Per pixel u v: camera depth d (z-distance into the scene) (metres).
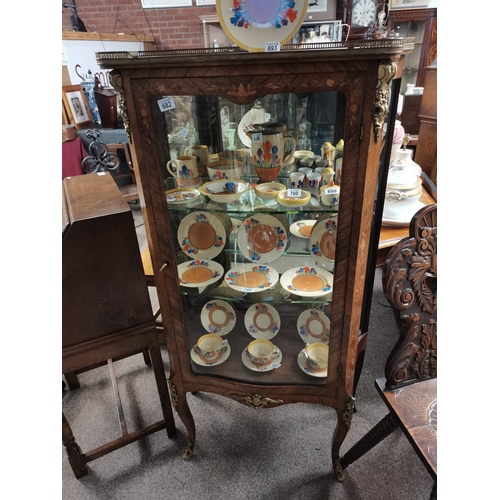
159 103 0.77
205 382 1.12
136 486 1.19
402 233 1.37
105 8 2.37
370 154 0.74
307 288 1.00
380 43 0.63
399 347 0.95
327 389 1.06
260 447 1.30
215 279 1.06
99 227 0.95
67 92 2.83
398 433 1.32
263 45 0.77
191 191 0.92
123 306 1.06
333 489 1.16
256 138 0.85
